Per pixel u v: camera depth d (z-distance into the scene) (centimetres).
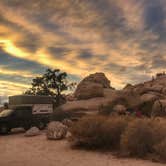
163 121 1798
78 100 4328
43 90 6562
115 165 1338
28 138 2333
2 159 1534
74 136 1830
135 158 1478
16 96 3372
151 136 1552
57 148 1814
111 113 3281
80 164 1374
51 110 3409
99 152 1664
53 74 6600
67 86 6694
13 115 2864
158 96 3812
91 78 4784
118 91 4259
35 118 3028
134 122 1623
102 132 1756
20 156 1605
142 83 4781
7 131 2780
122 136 1605
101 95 4234
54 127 2184
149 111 3381
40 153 1680
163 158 1424
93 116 1902
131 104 3591
